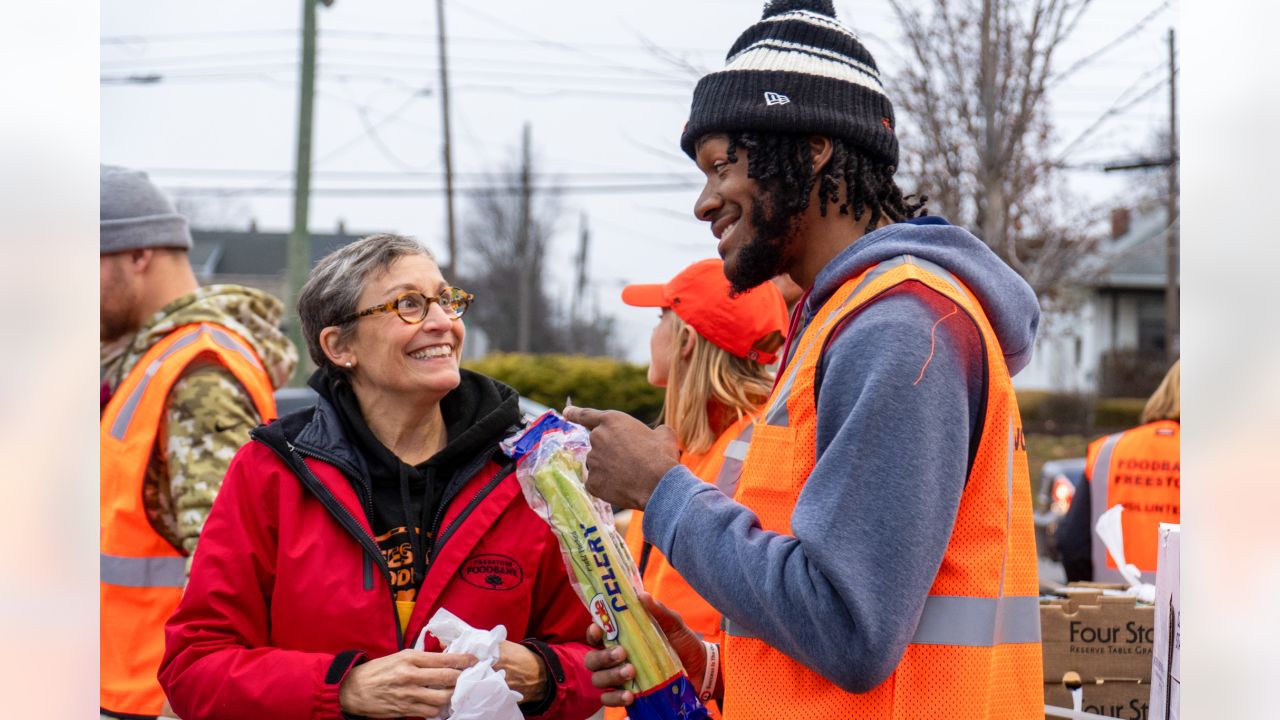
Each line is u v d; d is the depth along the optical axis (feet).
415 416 7.56
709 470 9.46
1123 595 9.74
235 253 153.38
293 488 7.22
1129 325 98.12
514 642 7.23
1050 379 85.15
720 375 9.62
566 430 7.04
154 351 9.58
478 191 143.33
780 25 5.98
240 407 9.39
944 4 34.65
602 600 6.59
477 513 7.26
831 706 5.41
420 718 6.65
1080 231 41.83
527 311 149.69
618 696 6.51
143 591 9.31
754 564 5.24
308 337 7.72
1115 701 9.36
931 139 35.12
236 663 6.81
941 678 5.32
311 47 58.90
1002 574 5.44
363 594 7.05
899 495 5.00
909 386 5.11
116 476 9.36
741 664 5.68
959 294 5.50
